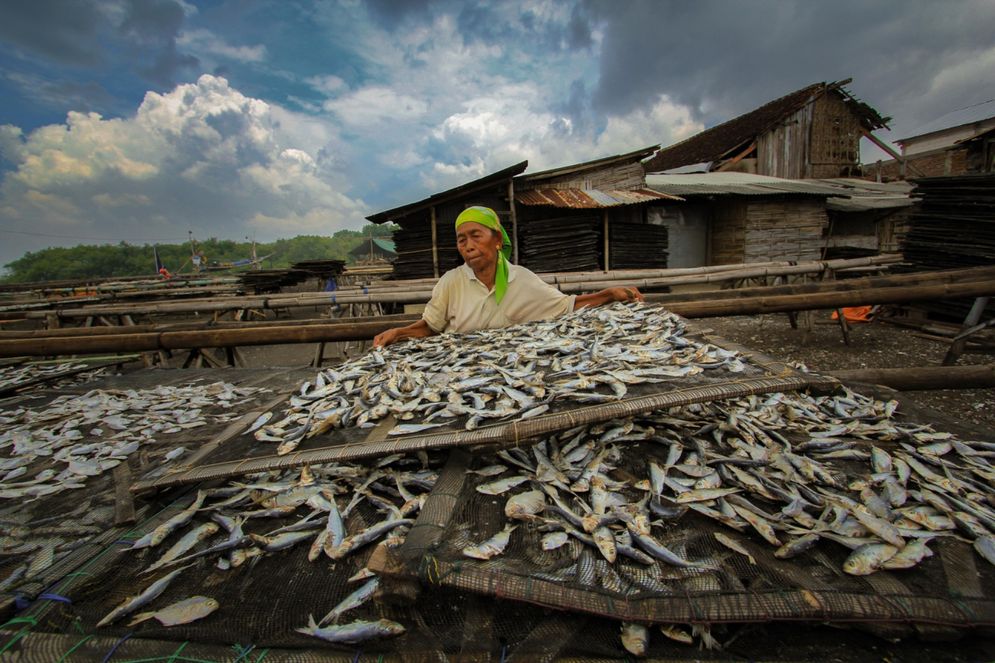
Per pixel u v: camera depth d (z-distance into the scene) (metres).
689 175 16.22
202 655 0.99
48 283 20.83
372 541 1.26
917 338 7.41
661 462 1.45
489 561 1.07
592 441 1.54
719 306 4.45
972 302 7.25
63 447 2.16
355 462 1.60
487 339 2.71
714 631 0.97
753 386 1.55
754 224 12.65
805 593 0.96
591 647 0.94
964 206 7.28
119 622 1.08
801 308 4.49
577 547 1.12
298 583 1.16
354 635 1.00
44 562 1.30
